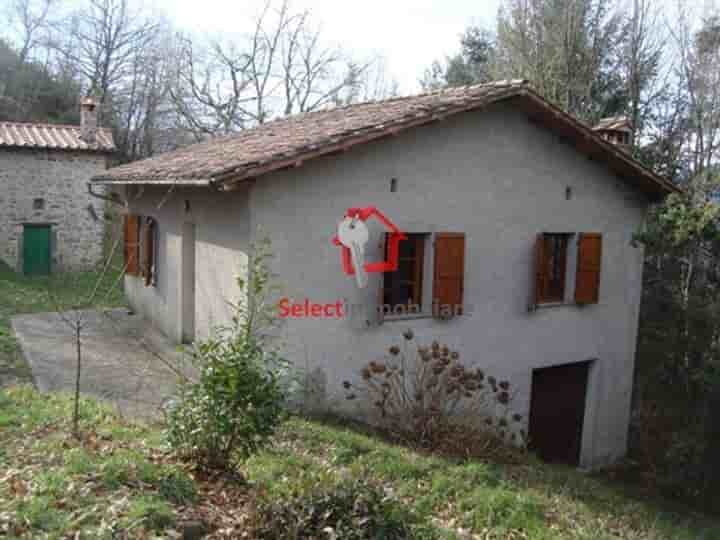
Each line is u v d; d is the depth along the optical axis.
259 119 27.98
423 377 8.62
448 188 9.14
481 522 5.35
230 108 27.70
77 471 4.45
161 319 11.38
